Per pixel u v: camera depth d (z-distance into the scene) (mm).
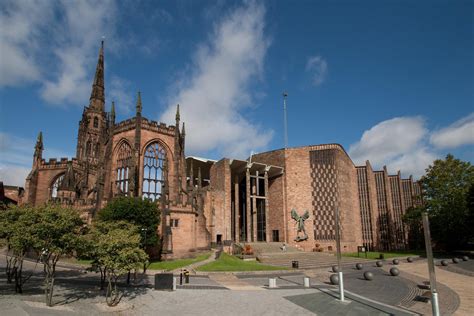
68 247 23625
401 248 118250
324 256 65812
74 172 79062
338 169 87375
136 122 62750
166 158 65188
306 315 20688
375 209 113312
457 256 71312
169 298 25703
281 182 88875
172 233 55000
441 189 73938
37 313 19359
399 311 21719
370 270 46969
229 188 81188
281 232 86125
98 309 21891
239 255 60312
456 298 26422
